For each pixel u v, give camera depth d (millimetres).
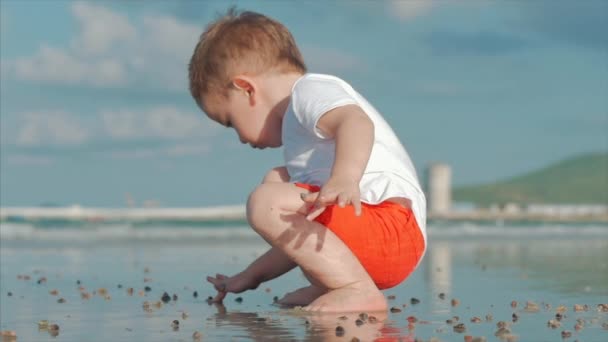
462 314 2426
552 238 12609
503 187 102438
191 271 4918
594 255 7094
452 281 3984
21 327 2209
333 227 2430
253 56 2598
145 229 15609
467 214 46312
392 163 2600
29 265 5457
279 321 2223
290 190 2379
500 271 4828
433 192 46250
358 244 2449
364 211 2459
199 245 9266
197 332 1974
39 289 3557
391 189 2535
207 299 3072
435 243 10477
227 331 2025
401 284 3781
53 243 9195
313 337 1890
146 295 3283
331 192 2094
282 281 4039
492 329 2035
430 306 2691
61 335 2039
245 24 2643
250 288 2996
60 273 4695
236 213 29203
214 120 2785
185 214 27984
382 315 2352
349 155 2195
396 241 2492
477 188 100562
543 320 2250
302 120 2445
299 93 2488
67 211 24312
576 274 4547
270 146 2703
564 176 107250
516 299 2965
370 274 2527
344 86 2613
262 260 2980
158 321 2314
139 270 4996
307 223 2387
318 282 2453
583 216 46812
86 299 3061
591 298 3025
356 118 2305
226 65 2611
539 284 3768
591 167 109000
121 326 2199
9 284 3850
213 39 2654
